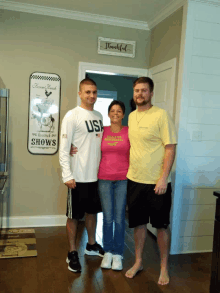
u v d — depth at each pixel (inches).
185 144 109.2
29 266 94.0
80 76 131.9
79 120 91.4
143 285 86.3
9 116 126.0
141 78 86.0
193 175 111.3
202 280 91.9
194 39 106.7
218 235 81.0
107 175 92.9
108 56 135.3
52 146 131.6
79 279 87.6
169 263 103.0
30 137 128.9
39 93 128.3
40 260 98.7
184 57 106.1
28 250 105.7
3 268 91.8
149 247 115.5
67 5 121.1
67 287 82.9
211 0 105.1
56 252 105.7
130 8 121.6
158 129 84.5
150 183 86.1
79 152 92.0
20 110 127.0
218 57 110.0
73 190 92.0
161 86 126.3
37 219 132.2
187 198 111.6
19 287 81.5
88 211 97.7
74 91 132.4
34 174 131.0
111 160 93.0
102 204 96.0
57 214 135.0
